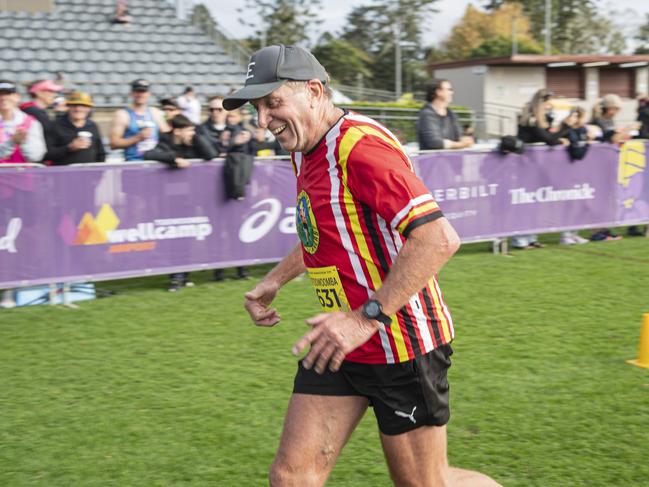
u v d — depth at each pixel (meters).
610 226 8.75
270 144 8.11
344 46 44.53
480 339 5.00
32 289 6.11
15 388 4.20
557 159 8.23
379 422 2.26
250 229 6.84
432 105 7.66
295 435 2.24
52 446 3.45
